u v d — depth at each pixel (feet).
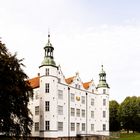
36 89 234.79
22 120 168.86
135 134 338.95
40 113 223.71
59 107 237.04
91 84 288.10
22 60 171.53
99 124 287.07
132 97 396.98
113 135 301.22
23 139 186.19
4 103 152.05
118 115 392.47
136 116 374.84
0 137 192.24
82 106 267.80
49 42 231.91
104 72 300.40
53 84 225.76
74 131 252.01
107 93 296.51
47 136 217.15
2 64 150.41
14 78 156.87
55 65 230.89
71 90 254.88
